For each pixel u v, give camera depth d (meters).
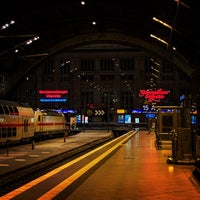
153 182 11.55
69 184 11.55
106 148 27.61
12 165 18.62
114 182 11.59
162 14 43.41
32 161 20.56
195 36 42.16
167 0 37.84
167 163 16.78
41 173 17.53
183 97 20.66
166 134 26.39
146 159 18.98
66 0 48.03
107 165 16.30
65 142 41.31
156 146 28.50
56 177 13.22
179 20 40.06
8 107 34.06
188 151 16.47
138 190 10.21
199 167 12.37
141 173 13.62
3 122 32.06
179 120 20.84
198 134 14.54
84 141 43.28
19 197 9.56
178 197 9.24
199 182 11.53
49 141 43.84
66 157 24.84
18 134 36.28
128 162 17.55
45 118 49.59
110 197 9.26
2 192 12.87
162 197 9.24
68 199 9.03
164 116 26.67
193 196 9.37
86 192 9.93
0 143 31.27
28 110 40.38
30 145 36.06
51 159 23.05
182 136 16.50
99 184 11.21
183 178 12.38
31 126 41.06
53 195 9.74
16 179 15.39
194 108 21.95
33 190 10.60
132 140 40.03
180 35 43.72
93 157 20.52
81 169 15.21
